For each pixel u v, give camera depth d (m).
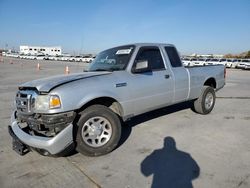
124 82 4.16
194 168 3.43
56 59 72.19
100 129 3.87
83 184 3.10
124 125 5.49
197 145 4.26
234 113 6.56
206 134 4.83
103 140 3.92
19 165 3.65
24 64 37.66
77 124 3.65
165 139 4.59
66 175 3.34
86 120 3.71
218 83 6.78
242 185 2.97
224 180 3.09
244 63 30.52
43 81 3.82
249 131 5.00
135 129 5.21
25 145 3.76
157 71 4.86
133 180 3.16
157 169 3.43
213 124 5.51
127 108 4.25
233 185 2.98
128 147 4.24
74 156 3.92
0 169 3.54
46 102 3.40
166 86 4.97
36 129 3.57
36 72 21.69
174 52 5.45
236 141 4.43
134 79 4.35
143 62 4.32
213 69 6.59
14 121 3.98
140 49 4.62
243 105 7.67
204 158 3.73
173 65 5.32
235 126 5.35
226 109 7.07
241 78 17.64
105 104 4.24
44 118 3.41
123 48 4.81
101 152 3.86
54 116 3.38
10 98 9.14
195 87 5.86
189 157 3.78
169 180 3.14
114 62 4.64
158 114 6.41
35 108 3.49
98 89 3.80
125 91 4.16
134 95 4.32
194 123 5.60
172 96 5.19
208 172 3.30
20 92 3.81
